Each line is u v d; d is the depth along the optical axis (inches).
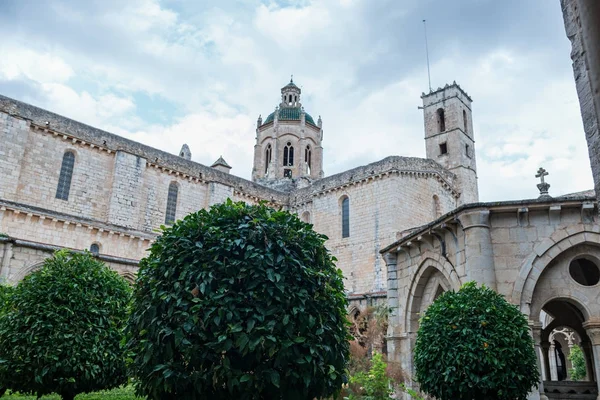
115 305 453.4
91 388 433.1
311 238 318.7
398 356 623.2
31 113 1348.4
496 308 394.3
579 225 465.4
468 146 2074.3
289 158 2464.3
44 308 411.8
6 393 560.1
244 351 271.1
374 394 494.3
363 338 967.6
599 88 81.8
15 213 1194.0
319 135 2566.4
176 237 304.2
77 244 1298.0
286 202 1978.3
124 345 313.3
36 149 1350.9
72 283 431.5
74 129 1438.2
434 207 1747.0
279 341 269.7
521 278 460.8
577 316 673.0
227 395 284.8
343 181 1756.9
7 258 770.2
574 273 606.9
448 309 408.8
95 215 1441.9
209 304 273.9
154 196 1596.9
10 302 434.3
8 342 409.4
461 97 2118.6
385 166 1641.2
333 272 328.2
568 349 1206.9
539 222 476.1
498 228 482.0
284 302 281.3
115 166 1489.9
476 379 368.5
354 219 1691.7
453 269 513.3
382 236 1582.2
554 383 615.8
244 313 273.9
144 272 309.7
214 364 272.7
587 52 84.4
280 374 278.5
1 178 1237.7
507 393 368.8
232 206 323.6
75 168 1432.1
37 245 804.0
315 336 286.0
